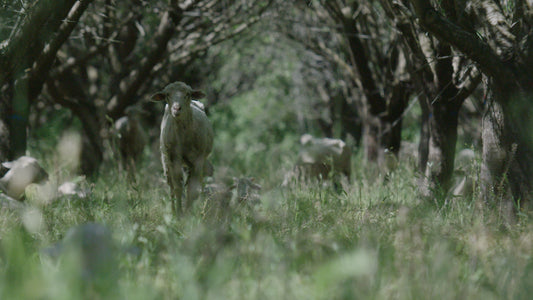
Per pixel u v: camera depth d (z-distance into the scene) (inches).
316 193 542.3
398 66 950.4
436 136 597.6
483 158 462.0
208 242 285.7
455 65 611.2
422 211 432.1
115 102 1017.5
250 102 1785.2
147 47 1078.4
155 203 537.6
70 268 199.8
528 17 434.9
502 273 264.8
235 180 579.5
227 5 1032.2
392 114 971.3
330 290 222.7
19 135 709.3
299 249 298.5
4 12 498.6
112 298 206.4
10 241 246.1
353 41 956.6
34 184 578.9
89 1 625.6
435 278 239.5
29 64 645.3
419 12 412.2
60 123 1471.5
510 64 437.1
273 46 1360.7
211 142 561.0
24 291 197.9
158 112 1551.4
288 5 1090.7
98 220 406.3
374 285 236.2
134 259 283.7
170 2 910.4
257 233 336.8
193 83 1550.2
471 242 318.3
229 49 1334.9
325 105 1445.6
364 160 1002.1
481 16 467.8
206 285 231.8
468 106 912.3
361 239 304.7
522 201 434.0
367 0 782.5
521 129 431.2
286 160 1021.2
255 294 234.5
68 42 1067.9
